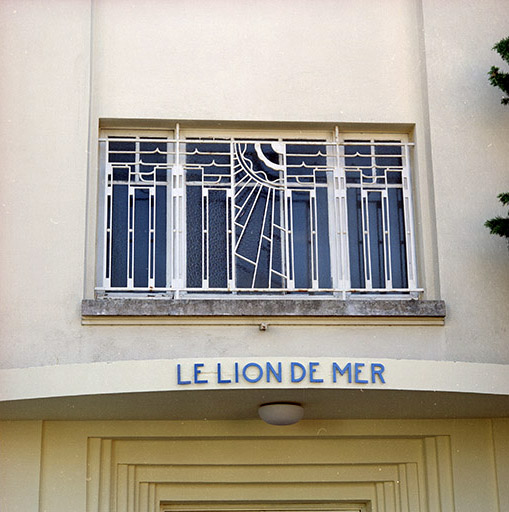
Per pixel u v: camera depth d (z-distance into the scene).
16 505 9.48
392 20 10.34
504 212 9.73
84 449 9.77
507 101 9.55
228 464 10.02
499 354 9.40
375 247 9.89
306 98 10.12
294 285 9.69
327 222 9.91
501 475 9.95
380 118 10.12
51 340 9.12
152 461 9.98
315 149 10.12
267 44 10.22
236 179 9.93
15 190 9.45
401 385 8.84
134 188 9.85
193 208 9.81
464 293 9.52
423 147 10.06
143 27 10.17
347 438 10.14
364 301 9.30
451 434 10.10
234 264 9.63
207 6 10.24
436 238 9.68
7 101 9.66
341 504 10.36
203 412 9.62
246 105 10.05
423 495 10.10
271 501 10.20
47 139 9.59
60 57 9.81
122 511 9.85
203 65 10.12
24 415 9.49
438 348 9.37
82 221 9.42
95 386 8.71
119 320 9.16
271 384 8.76
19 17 9.87
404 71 10.23
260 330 9.23
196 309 9.15
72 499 9.62
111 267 9.64
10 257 9.28
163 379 8.73
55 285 9.25
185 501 10.13
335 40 10.27
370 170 10.09
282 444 10.09
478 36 10.20
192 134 10.11
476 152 9.90
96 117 9.89
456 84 10.07
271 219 9.84
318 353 9.24
